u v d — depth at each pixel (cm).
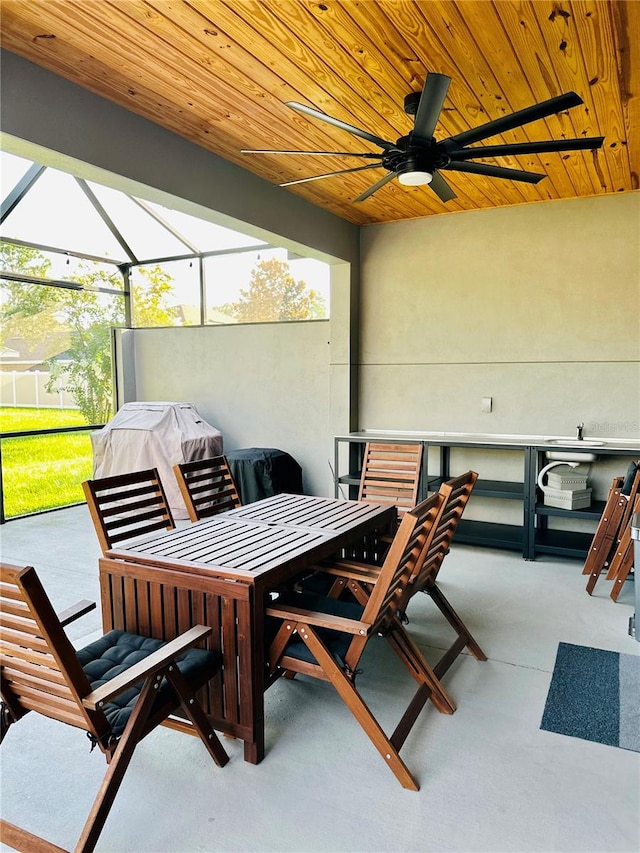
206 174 373
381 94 300
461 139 261
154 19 231
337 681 217
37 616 153
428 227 543
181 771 218
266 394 660
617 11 227
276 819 193
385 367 575
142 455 615
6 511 605
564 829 187
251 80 284
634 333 472
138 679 175
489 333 525
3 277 587
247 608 215
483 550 496
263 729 224
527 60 264
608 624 343
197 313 695
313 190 456
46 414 650
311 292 622
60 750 233
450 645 318
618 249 472
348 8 225
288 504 355
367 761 222
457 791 205
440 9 226
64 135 281
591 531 496
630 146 368
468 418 540
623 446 446
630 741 232
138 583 240
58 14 227
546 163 399
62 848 176
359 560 346
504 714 252
